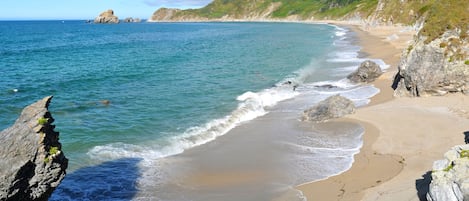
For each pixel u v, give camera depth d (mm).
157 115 25500
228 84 35531
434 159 16781
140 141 20703
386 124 22141
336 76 39031
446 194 10984
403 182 14789
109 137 21203
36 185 10898
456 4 29562
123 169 17219
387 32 91312
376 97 29469
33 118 11039
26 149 10586
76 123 23469
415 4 102750
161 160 18328
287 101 29672
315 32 111812
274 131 22453
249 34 112250
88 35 120000
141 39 100625
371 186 14883
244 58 53812
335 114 24047
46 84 35375
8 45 79875
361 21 146375
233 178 16516
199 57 55906
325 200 14211
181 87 34156
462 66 25875
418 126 21297
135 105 27922
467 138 18250
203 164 17891
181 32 136500
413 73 27656
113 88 33812
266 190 15328
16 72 42594
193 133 22094
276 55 56438
